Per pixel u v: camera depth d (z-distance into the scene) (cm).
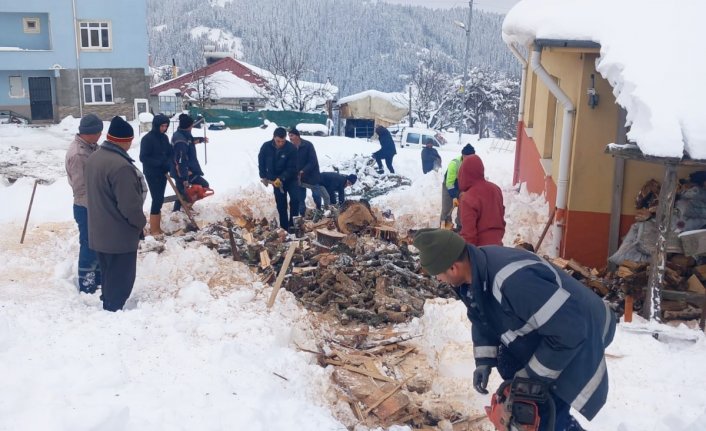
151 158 874
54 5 3638
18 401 377
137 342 500
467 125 5916
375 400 478
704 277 691
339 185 1221
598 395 317
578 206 818
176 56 13700
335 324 635
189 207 973
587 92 793
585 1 815
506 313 307
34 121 3769
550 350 301
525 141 1274
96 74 3838
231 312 593
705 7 704
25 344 475
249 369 464
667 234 600
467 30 4109
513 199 1129
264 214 1071
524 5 1054
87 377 419
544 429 320
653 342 543
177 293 662
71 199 1144
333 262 768
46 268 771
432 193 1206
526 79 1293
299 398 454
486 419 463
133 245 601
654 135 566
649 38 664
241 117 3628
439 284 732
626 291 687
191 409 394
